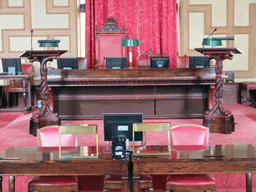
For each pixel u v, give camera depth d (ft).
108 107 21.12
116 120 10.83
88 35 27.55
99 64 25.25
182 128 12.55
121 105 21.12
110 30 25.38
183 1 28.19
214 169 10.39
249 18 28.35
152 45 27.91
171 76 19.42
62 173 10.50
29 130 18.88
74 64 20.08
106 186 11.02
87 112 21.13
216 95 18.43
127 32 27.84
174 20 27.89
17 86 26.20
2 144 16.66
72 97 20.92
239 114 23.25
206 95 20.99
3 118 24.88
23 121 22.08
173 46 28.07
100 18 27.45
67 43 28.07
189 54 28.58
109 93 21.01
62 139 12.52
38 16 27.78
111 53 25.30
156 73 19.48
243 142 16.51
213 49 17.53
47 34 27.89
